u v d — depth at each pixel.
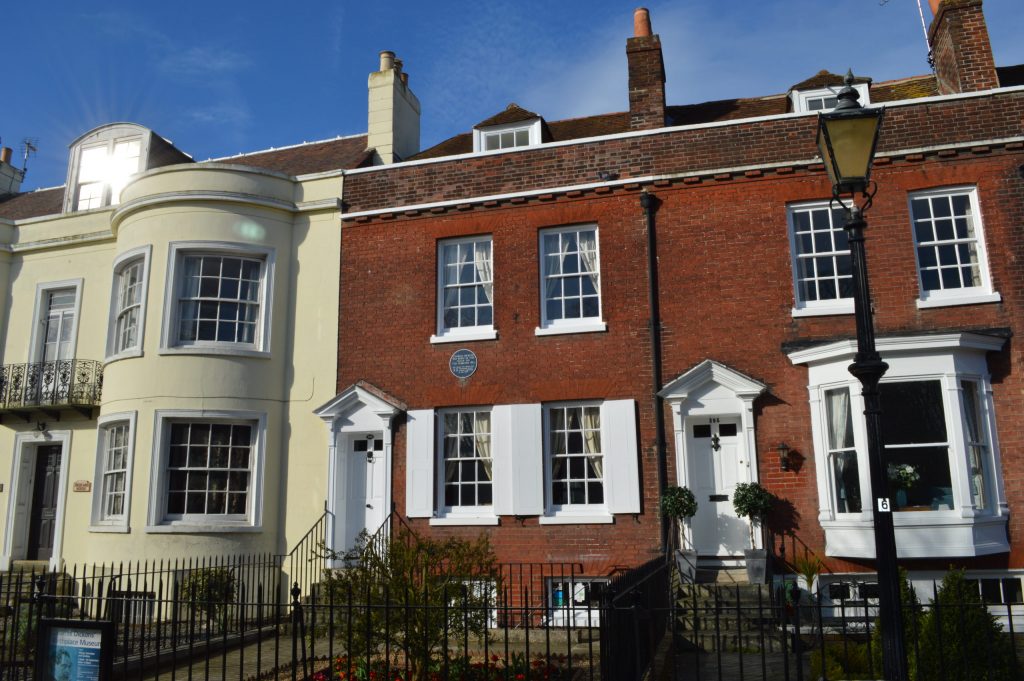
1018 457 11.91
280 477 14.77
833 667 7.64
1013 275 12.53
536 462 13.59
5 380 16.95
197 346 14.68
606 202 14.23
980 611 7.03
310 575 14.16
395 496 14.13
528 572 13.24
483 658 9.81
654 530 12.94
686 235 13.77
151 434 14.39
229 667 10.01
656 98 14.94
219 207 15.21
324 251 15.45
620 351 13.63
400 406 14.35
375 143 17.75
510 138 15.91
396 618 8.11
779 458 12.66
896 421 11.93
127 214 15.89
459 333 14.42
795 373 12.89
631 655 7.18
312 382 14.97
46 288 17.47
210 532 14.05
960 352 11.98
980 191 12.91
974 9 14.29
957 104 13.23
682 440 13.00
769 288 13.27
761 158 13.71
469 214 14.85
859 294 6.56
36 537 16.70
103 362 16.02
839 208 13.45
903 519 11.55
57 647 6.77
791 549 12.34
